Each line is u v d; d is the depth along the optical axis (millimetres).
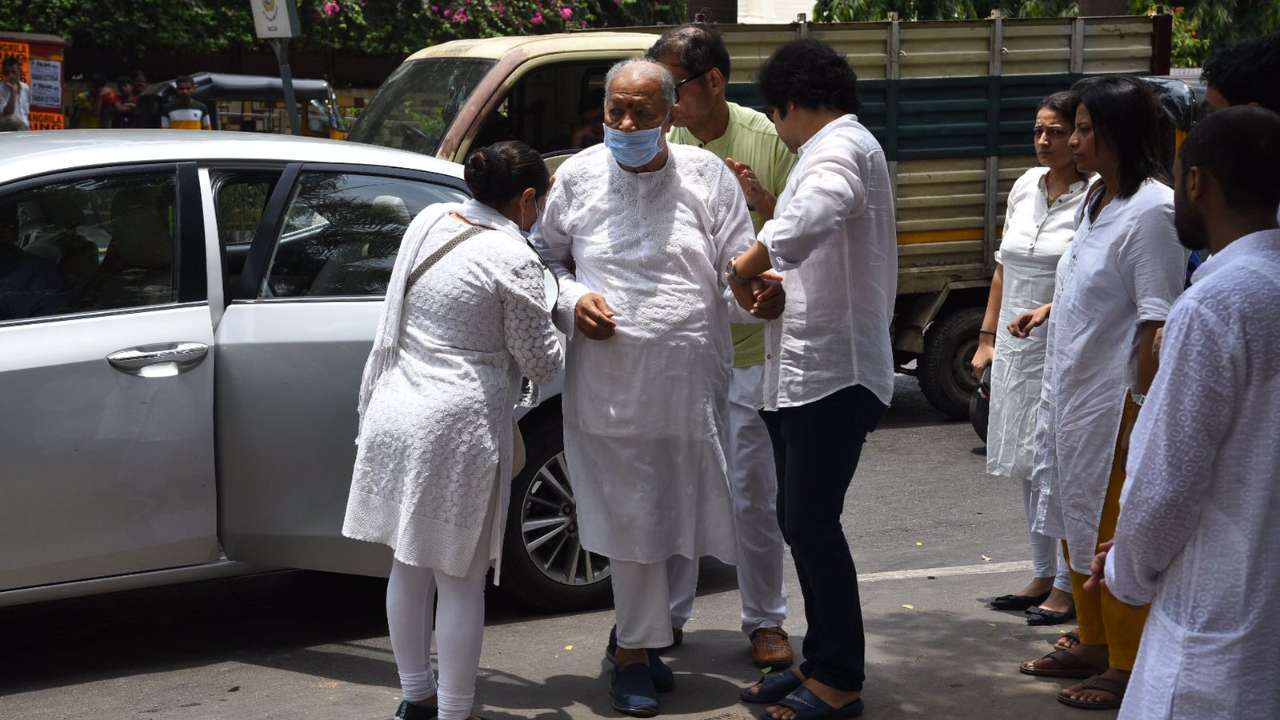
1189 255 4258
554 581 5340
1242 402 2498
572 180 4305
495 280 3979
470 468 3959
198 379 4664
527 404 4293
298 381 4766
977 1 16172
